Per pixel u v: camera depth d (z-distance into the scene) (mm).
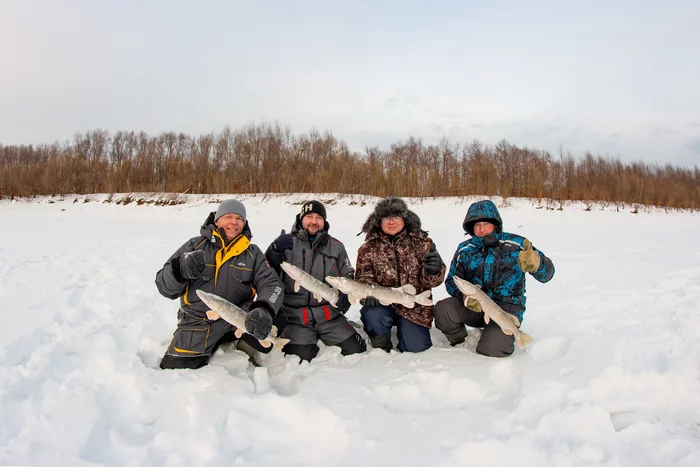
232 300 4008
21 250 10141
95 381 3473
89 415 2965
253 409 3127
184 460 2596
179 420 3041
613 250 11078
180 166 32281
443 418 2996
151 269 7977
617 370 3346
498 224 4250
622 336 4199
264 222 23172
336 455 2686
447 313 4219
